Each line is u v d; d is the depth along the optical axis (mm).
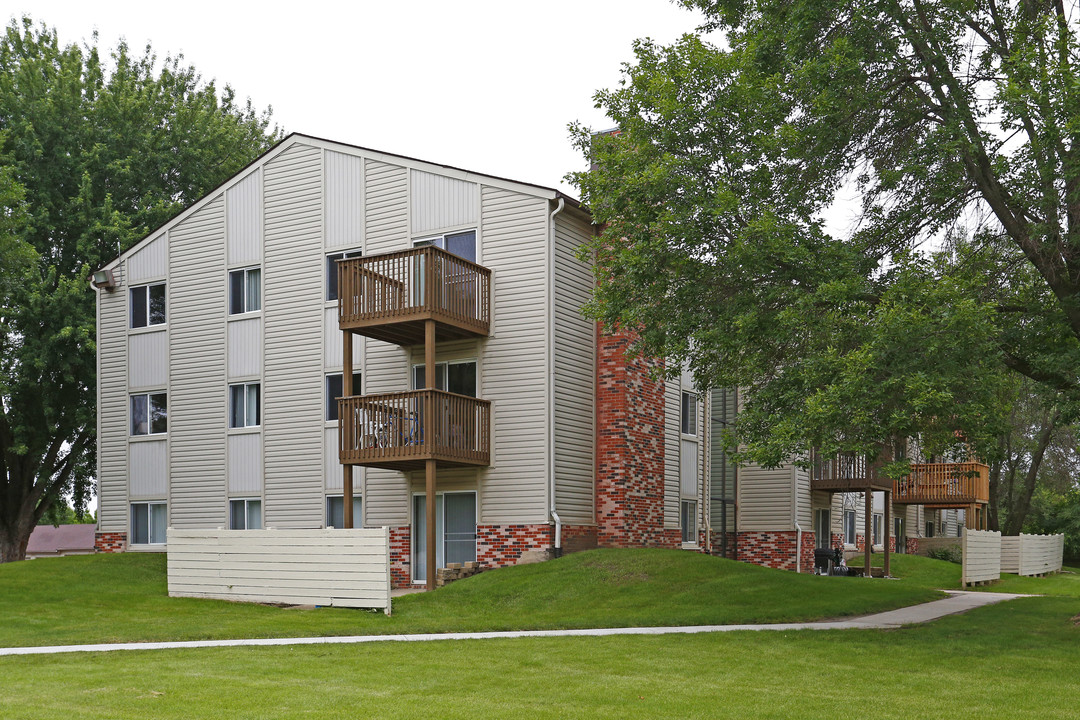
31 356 31500
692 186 17188
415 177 25266
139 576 24031
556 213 23500
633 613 17812
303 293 26516
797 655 13008
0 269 27438
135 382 28906
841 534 35625
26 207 28484
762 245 16125
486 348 23875
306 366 26250
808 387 15414
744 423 16703
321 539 18828
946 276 15820
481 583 21047
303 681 10930
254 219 27516
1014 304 17359
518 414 23344
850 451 16109
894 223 17500
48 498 34875
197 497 27531
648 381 25766
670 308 17906
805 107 17062
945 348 14578
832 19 16547
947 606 19797
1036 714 9555
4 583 21609
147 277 29062
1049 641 14609
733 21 18750
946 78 16062
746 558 31516
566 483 23469
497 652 13117
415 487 24328
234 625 16031
